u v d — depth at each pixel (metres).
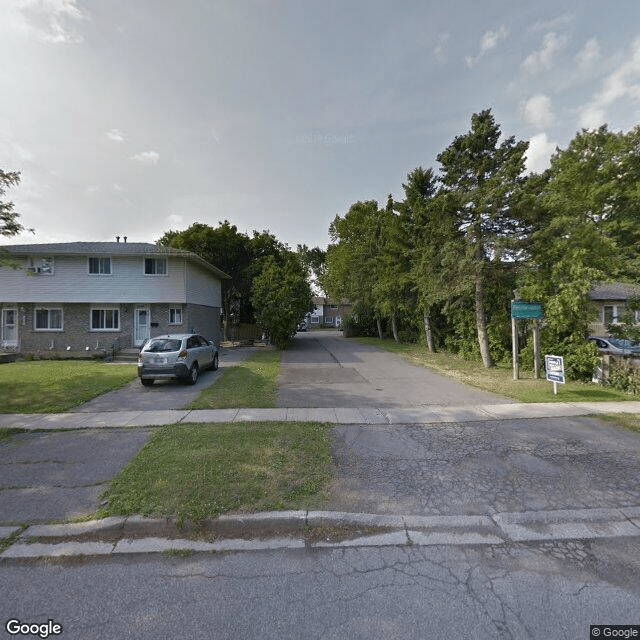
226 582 2.82
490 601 2.59
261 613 2.49
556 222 11.00
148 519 3.54
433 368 14.12
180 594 2.69
